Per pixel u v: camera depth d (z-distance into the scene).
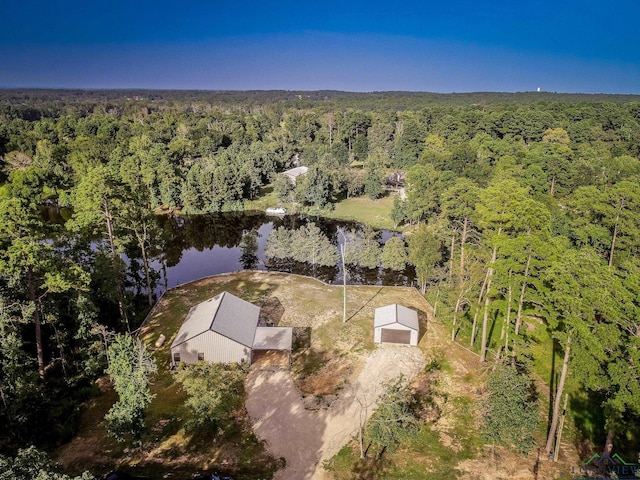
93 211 38.84
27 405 26.16
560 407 29.52
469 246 43.72
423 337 39.12
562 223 48.97
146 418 28.30
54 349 34.03
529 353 31.41
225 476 23.41
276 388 31.72
